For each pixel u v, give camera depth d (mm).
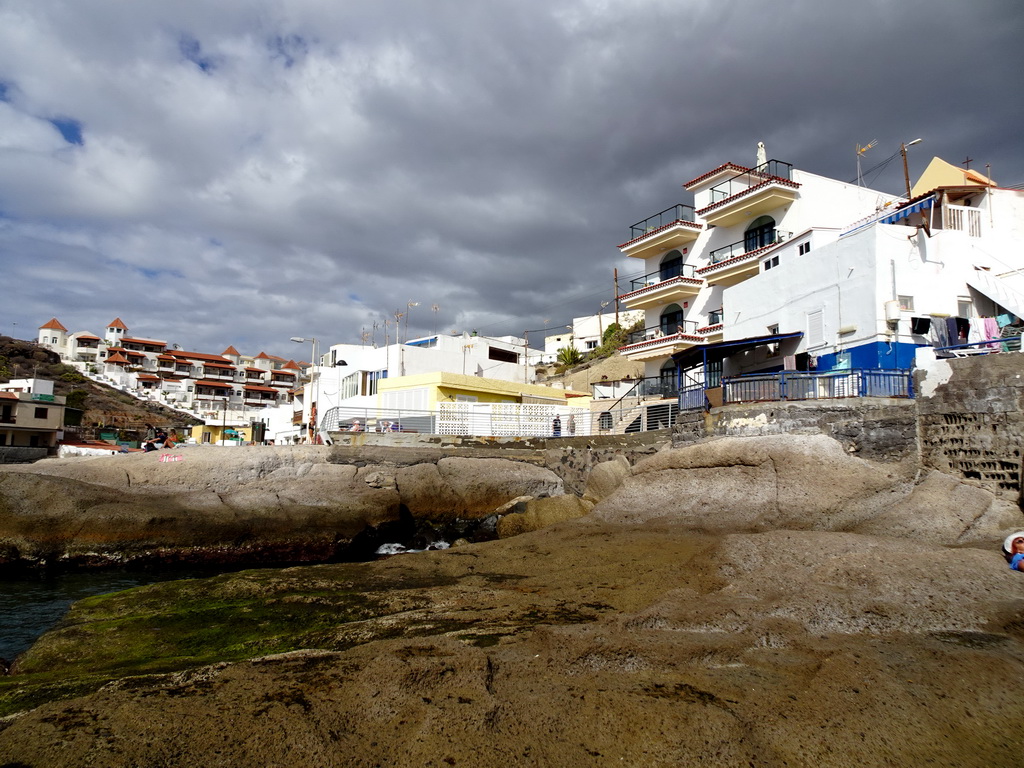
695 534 16781
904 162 35781
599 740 5832
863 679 6844
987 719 6191
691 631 8602
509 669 7312
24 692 7109
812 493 17266
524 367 65375
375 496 25500
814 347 24922
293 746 5551
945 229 24281
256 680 6945
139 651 9156
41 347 107875
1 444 48281
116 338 123625
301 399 79938
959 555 10773
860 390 19281
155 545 20922
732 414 21172
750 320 29453
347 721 6039
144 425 81000
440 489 26953
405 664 7156
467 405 33250
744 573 11508
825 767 5523
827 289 24516
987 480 16188
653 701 6375
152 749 5449
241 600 11656
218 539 21812
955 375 17375
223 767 5270
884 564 10406
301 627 9922
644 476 21203
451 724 5988
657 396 35719
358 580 13234
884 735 5914
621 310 79500
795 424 19656
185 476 24141
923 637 8203
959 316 22875
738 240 38125
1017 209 25250
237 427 71312
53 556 19719
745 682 6926
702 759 5570
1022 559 10289
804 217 34469
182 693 6645
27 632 13109
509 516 24500
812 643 8047
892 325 21766
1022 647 7754
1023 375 15984
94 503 20969
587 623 9312
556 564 14281
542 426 33906
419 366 51281
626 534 17250
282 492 24344
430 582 13062
